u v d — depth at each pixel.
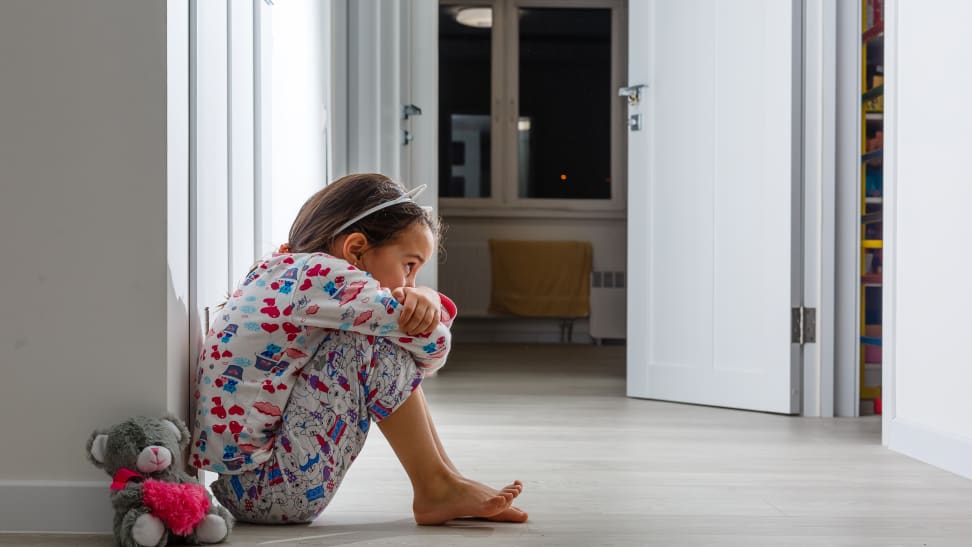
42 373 1.30
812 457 2.00
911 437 2.01
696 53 2.91
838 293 2.71
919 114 2.00
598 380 3.57
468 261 5.59
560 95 5.84
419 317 1.29
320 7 2.73
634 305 3.08
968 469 1.78
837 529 1.37
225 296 1.60
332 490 1.35
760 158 2.74
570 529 1.35
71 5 1.28
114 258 1.30
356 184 1.41
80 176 1.29
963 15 1.83
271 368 1.32
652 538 1.30
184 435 1.28
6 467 1.31
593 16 5.86
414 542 1.26
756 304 2.75
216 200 1.53
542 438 2.23
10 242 1.30
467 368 4.01
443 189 5.79
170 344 1.31
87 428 1.30
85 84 1.29
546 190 5.82
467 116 5.81
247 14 1.78
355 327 1.29
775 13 2.70
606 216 5.67
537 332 5.66
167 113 1.29
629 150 3.11
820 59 2.69
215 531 1.23
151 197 1.29
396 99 3.45
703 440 2.22
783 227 2.68
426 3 3.70
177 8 1.33
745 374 2.77
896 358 2.11
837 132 2.72
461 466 1.88
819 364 2.67
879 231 3.00
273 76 2.02
